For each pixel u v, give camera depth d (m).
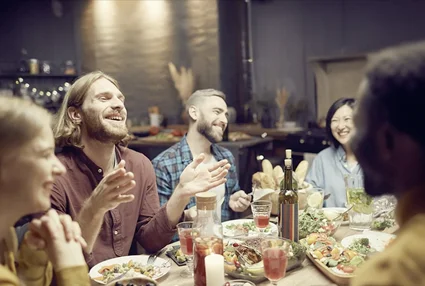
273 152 4.19
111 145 1.89
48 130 1.06
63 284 1.03
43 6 5.46
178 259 1.59
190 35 4.94
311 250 1.59
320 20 4.43
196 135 2.50
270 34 4.75
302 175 2.40
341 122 2.46
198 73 5.00
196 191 1.72
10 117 1.00
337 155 2.58
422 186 0.70
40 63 5.21
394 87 0.67
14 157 0.99
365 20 4.15
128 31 5.12
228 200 2.45
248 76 4.88
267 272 1.30
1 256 1.09
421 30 3.83
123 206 1.86
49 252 1.08
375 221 1.91
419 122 0.66
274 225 1.98
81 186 1.83
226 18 4.83
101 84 1.88
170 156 2.44
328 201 2.53
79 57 5.45
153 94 5.18
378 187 0.75
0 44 5.63
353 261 1.44
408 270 0.67
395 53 0.70
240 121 4.87
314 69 4.49
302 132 4.19
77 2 5.32
